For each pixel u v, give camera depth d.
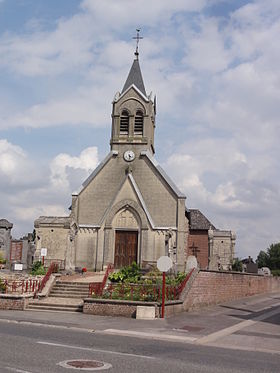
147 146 39.03
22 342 11.41
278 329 17.31
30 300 21.48
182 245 36.34
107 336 13.87
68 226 35.66
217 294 26.33
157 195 37.66
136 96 39.94
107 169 39.00
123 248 37.44
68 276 26.80
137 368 9.08
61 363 9.12
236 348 12.93
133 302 18.81
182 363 9.88
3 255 36.41
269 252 103.94
